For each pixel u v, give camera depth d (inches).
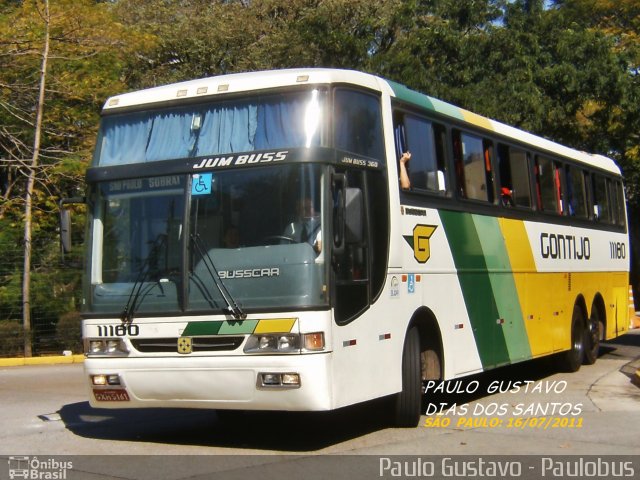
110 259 367.6
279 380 331.6
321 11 1140.5
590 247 674.2
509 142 538.3
